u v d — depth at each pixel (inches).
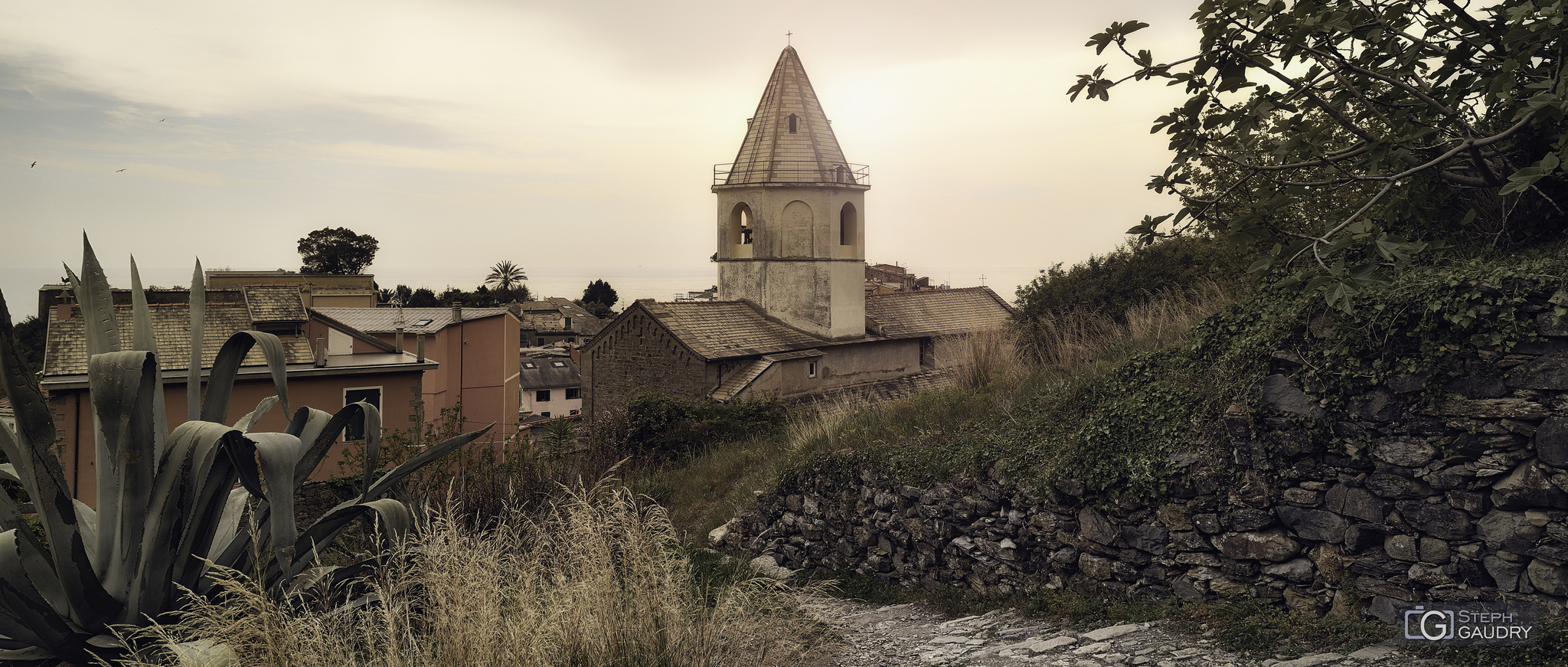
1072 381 349.1
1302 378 230.7
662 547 211.8
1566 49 197.0
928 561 323.6
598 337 1373.0
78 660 204.4
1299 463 230.8
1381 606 212.2
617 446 661.9
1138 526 259.8
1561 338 189.6
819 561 372.2
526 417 2474.2
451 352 1342.3
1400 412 213.6
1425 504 207.6
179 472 201.6
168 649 173.8
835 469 368.2
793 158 1435.8
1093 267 596.4
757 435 714.2
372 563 219.0
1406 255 188.9
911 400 461.4
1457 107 238.1
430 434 469.1
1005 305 1840.6
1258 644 206.1
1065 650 220.5
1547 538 188.1
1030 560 288.7
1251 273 215.8
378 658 179.3
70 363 837.8
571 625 185.3
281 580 212.4
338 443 901.8
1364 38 225.3
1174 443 257.0
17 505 229.0
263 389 915.4
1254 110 220.2
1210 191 371.9
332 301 2021.4
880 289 2332.7
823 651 229.8
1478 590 198.4
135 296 243.6
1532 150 229.5
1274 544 232.2
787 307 1449.3
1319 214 351.3
